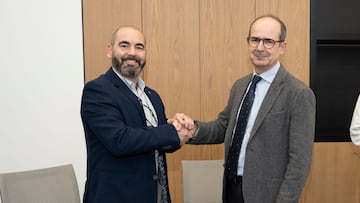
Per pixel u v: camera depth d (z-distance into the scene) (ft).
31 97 9.25
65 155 9.43
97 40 9.39
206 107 9.85
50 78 9.29
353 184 10.16
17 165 9.29
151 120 5.90
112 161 5.36
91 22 9.36
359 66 10.62
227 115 6.57
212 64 9.80
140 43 5.78
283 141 5.14
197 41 9.73
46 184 6.23
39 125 9.31
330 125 10.64
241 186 5.43
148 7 9.53
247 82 5.98
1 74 9.12
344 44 10.58
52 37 9.24
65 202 6.41
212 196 7.60
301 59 9.91
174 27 9.66
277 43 5.32
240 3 9.73
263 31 5.29
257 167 5.18
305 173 4.91
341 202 10.13
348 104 10.58
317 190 10.09
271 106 5.18
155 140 5.16
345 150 10.13
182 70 9.75
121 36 5.70
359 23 10.40
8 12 9.05
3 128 9.20
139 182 5.37
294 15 9.82
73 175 6.70
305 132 4.92
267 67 5.41
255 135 5.22
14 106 9.21
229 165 5.65
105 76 5.63
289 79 5.26
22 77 9.20
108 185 5.31
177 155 9.84
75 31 9.30
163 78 9.71
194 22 9.70
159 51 9.65
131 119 5.40
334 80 10.65
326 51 10.57
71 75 9.35
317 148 10.10
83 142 9.45
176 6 9.62
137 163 5.39
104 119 5.14
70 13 9.26
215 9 9.72
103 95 5.28
